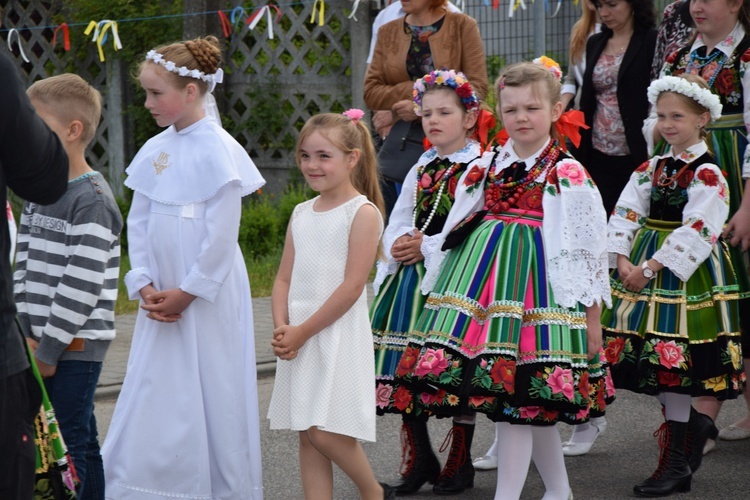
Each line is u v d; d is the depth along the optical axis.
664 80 5.79
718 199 5.68
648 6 7.27
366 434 4.77
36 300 4.67
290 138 13.32
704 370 5.65
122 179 13.85
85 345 4.67
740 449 6.44
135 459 5.00
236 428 5.04
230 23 13.17
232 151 5.06
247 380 5.16
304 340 4.76
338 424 4.71
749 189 6.08
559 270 5.01
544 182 5.16
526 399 4.89
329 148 4.88
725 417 7.10
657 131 6.32
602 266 5.09
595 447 6.54
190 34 12.99
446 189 5.80
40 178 3.32
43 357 4.54
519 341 4.98
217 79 5.16
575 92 7.91
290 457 6.40
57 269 4.63
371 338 4.93
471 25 7.67
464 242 5.33
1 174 3.21
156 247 5.05
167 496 4.98
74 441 4.67
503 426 5.02
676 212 5.81
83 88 4.75
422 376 5.01
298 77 13.11
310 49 12.93
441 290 5.27
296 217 5.07
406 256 5.73
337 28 12.84
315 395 4.73
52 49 14.00
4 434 3.19
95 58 13.94
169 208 5.04
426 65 7.62
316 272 4.87
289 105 13.30
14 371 3.22
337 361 4.77
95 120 4.80
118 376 7.94
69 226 4.61
